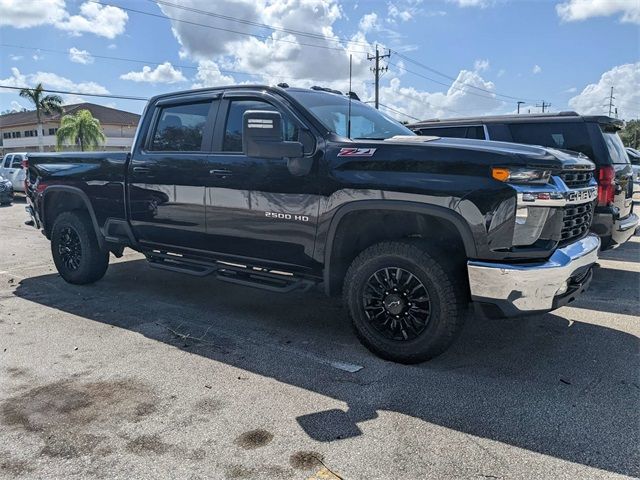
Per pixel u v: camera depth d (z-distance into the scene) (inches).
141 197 196.5
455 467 99.3
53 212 241.6
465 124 283.4
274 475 97.3
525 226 128.0
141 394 129.6
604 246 231.5
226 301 210.2
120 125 2364.7
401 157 137.4
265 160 159.9
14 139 2465.6
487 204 126.6
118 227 209.0
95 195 213.9
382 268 144.4
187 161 179.9
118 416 119.0
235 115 173.0
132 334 171.9
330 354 154.8
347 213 144.7
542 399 126.0
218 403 124.8
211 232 177.2
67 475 97.6
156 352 156.6
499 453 103.8
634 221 246.2
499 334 170.7
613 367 144.9
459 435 110.3
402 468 99.1
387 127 177.5
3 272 262.1
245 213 166.4
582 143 238.8
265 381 136.5
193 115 184.9
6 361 149.9
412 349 142.9
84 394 129.7
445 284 136.1
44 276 253.4
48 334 171.9
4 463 101.3
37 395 129.3
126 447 106.7
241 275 179.5
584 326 179.0
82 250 225.3
